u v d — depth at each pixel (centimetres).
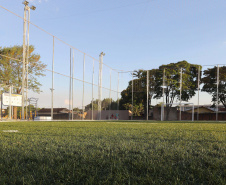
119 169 161
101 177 145
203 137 391
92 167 167
